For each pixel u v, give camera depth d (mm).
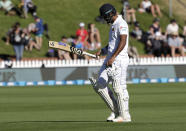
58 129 26000
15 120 33719
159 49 91375
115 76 28719
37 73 77062
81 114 37406
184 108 40938
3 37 89938
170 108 41094
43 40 91500
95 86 29531
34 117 35719
